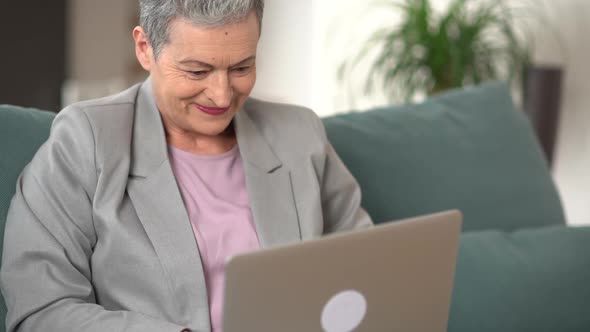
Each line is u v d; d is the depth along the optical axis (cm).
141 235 141
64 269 138
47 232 139
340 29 376
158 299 141
